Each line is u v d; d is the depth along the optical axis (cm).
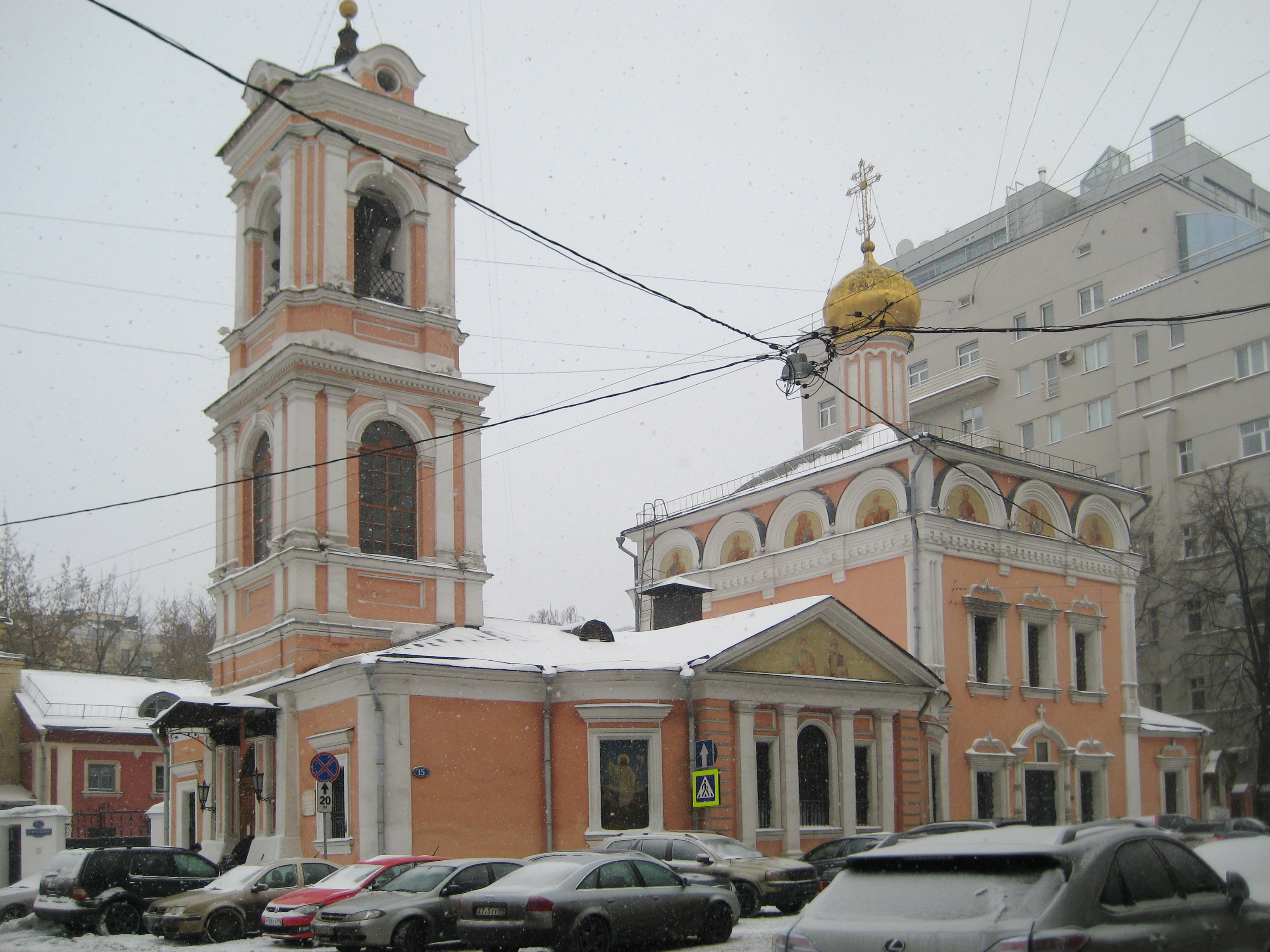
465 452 3350
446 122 3441
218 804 3219
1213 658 4791
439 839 2588
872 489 3666
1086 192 6341
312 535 3042
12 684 4816
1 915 2638
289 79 3262
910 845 860
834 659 2988
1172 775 4228
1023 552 3756
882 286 4159
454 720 2661
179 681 5275
